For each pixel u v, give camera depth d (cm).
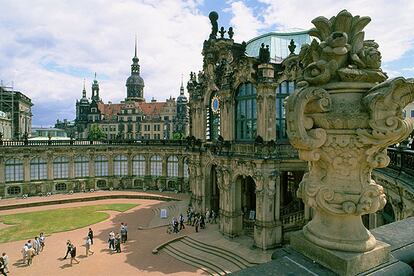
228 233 3984
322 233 477
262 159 3456
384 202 500
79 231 4747
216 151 4444
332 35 510
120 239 4203
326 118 479
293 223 3722
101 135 16500
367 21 525
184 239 4059
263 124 3553
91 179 7875
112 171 8062
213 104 4856
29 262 3509
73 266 3425
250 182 4538
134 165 8131
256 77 3659
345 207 471
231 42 4700
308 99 475
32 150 7256
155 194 7362
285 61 3606
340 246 443
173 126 18250
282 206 4256
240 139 4038
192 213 4981
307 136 477
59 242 4253
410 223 559
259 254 3391
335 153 493
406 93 452
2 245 4150
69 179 7656
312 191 502
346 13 528
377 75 492
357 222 487
